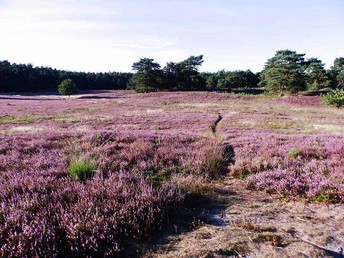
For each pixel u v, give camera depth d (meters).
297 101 60.09
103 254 3.28
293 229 4.00
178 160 8.19
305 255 3.24
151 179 6.52
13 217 3.62
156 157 8.26
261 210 4.78
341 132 18.81
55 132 12.86
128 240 3.64
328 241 3.67
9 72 116.12
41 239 3.20
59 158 7.54
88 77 143.12
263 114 35.88
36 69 137.50
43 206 4.16
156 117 31.08
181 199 4.86
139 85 103.81
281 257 3.20
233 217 4.46
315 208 4.88
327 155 8.35
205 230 3.94
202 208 4.88
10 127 23.94
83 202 4.15
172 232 3.92
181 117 30.39
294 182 5.94
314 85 91.88
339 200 5.17
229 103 56.06
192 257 3.23
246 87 125.19
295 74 74.94
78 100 65.62
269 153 8.80
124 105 52.41
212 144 10.45
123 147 9.48
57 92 112.31
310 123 26.25
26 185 4.96
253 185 6.24
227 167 7.89
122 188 4.93
